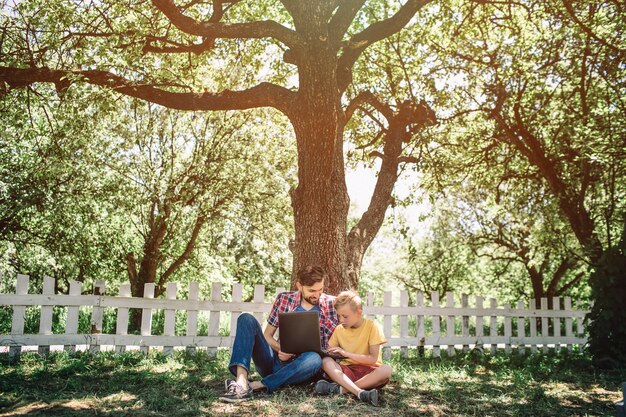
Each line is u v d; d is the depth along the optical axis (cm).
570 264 2353
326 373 555
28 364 737
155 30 1092
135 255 2038
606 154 1298
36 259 2030
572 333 1444
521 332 1361
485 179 1762
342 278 831
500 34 1544
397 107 1337
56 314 1856
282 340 556
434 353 1206
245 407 483
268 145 1936
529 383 732
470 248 2730
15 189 1630
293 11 867
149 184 1862
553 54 1410
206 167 1877
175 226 2005
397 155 1177
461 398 595
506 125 1501
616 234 1734
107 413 445
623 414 355
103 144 1752
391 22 975
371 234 1079
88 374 665
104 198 1800
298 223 850
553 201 1650
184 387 584
